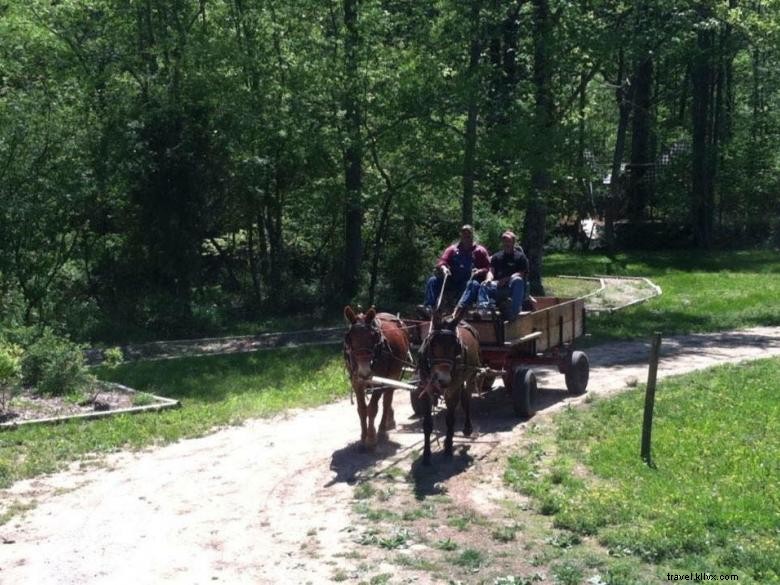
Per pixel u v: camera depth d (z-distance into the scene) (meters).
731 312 25.95
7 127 20.67
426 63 23.98
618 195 49.50
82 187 21.39
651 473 10.60
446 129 24.44
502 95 24.58
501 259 14.45
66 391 15.72
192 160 23.33
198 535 9.49
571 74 26.56
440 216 29.00
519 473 10.97
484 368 13.11
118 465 12.17
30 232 20.97
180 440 13.45
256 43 24.45
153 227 23.69
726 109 51.25
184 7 25.02
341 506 10.20
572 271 37.97
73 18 24.56
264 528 9.63
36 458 12.27
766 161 47.00
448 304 13.88
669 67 50.72
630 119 49.34
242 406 15.19
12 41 23.83
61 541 9.41
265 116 23.62
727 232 48.06
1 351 14.73
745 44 40.25
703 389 15.44
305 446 12.77
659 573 7.96
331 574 8.34
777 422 12.83
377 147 24.95
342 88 23.80
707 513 9.11
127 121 22.80
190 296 24.53
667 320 24.81
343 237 27.88
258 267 28.05
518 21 25.73
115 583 8.34
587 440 12.42
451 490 10.59
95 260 24.59
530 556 8.53
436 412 14.38
